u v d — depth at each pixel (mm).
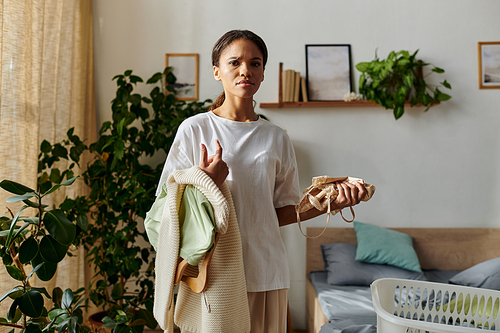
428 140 2939
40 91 2004
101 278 2740
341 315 1934
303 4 2955
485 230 2867
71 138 2262
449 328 1164
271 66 2945
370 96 2824
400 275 2510
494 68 2928
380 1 2949
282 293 1197
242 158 1180
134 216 2830
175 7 2943
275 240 1187
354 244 2848
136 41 2934
